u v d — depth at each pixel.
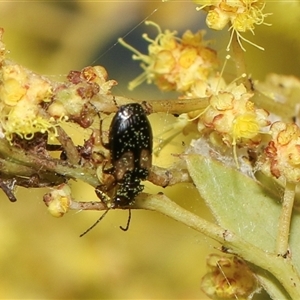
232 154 0.09
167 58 0.09
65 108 0.08
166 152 0.10
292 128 0.09
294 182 0.09
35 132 0.08
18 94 0.08
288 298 0.09
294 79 0.10
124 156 0.08
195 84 0.09
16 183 0.08
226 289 0.09
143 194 0.08
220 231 0.08
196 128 0.09
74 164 0.08
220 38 0.10
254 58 0.11
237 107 0.09
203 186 0.09
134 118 0.08
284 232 0.09
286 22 0.11
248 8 0.09
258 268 0.09
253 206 0.09
